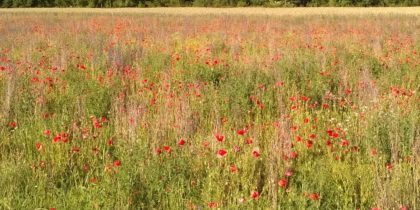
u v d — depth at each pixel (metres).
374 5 66.56
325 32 17.20
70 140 5.89
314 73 8.88
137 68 9.47
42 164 4.95
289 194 4.18
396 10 52.38
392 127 5.33
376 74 9.68
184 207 4.23
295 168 4.95
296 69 9.10
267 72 8.86
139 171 4.53
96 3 75.38
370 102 6.67
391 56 10.85
